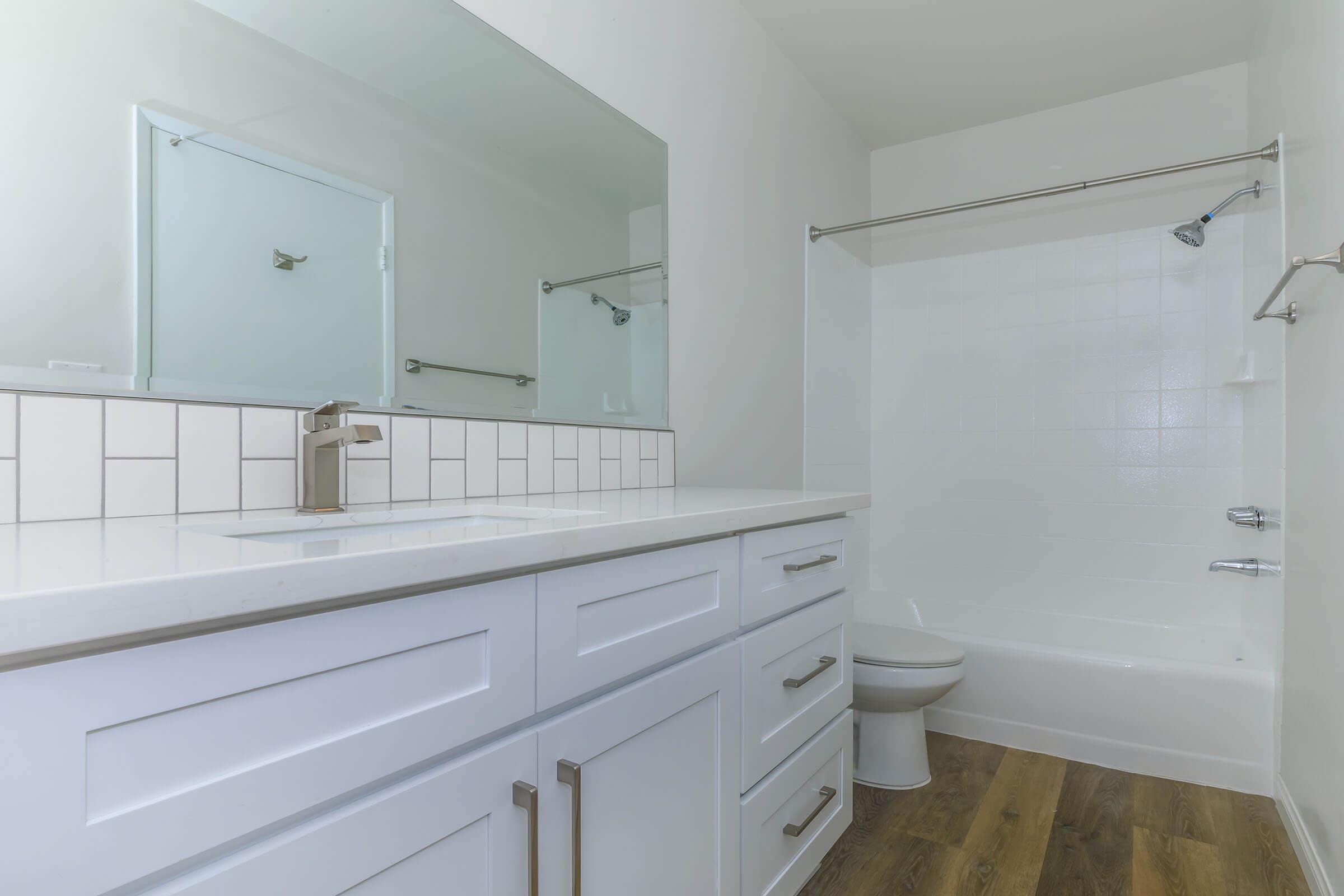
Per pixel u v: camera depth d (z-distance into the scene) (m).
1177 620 2.64
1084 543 2.82
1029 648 2.17
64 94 0.85
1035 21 2.35
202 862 0.50
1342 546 1.27
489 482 1.37
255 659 0.52
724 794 1.09
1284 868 1.52
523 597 0.74
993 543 3.00
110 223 0.89
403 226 1.25
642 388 1.82
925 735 2.20
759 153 2.37
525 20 1.51
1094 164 2.85
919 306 3.20
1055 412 2.89
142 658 0.46
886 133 3.15
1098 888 1.45
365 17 1.20
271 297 1.06
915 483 3.18
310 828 0.55
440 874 0.65
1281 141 1.96
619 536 0.84
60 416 0.84
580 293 1.63
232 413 1.00
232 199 1.01
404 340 1.25
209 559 0.53
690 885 1.01
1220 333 2.61
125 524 0.82
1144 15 2.30
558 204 1.58
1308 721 1.51
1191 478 2.64
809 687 1.37
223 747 0.50
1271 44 2.12
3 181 0.81
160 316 0.94
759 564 1.20
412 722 0.62
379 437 0.89
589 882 0.82
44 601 0.40
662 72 1.92
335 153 1.15
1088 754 2.07
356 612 0.58
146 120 0.93
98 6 0.89
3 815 0.40
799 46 2.49
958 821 1.72
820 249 2.78
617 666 0.87
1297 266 1.33
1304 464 1.60
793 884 1.31
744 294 2.27
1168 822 1.72
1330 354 1.39
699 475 2.03
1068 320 2.88
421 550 0.61
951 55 2.54
